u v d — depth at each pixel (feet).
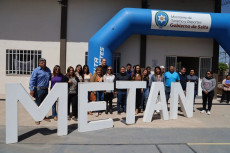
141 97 22.81
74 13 30.83
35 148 12.07
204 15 27.89
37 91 17.54
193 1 31.86
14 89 12.91
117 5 31.12
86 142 13.17
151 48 31.55
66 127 14.61
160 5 31.48
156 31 28.25
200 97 32.12
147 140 13.67
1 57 30.96
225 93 29.50
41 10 30.76
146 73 22.53
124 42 31.17
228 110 24.77
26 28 30.86
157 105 18.85
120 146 12.55
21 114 20.39
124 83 16.93
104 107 16.53
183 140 13.79
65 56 30.81
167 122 18.48
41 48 30.99
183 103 20.29
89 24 31.01
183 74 23.76
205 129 16.40
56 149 11.94
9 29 30.81
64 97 14.56
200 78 32.68
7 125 12.68
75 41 31.04
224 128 16.78
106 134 14.85
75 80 18.71
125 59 31.24
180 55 31.91
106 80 20.89
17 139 13.01
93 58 26.76
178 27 27.84
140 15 26.94
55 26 30.91
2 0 30.50
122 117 20.08
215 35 29.04
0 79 31.04
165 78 23.04
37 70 17.38
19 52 30.99
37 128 15.97
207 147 12.64
